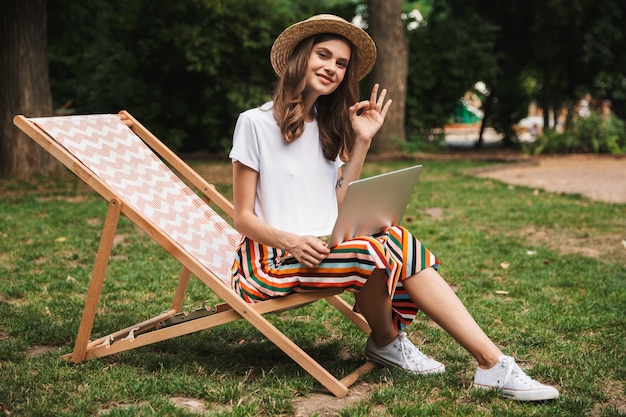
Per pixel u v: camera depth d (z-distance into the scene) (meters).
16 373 2.95
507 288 4.62
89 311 3.07
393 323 3.13
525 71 19.88
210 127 14.86
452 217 7.58
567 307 4.17
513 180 11.62
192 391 2.83
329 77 2.89
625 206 8.43
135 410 2.60
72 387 2.82
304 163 2.94
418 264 2.88
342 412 2.65
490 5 18.52
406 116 17.14
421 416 2.63
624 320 3.91
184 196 3.46
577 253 5.76
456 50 16.73
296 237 2.76
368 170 12.78
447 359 3.32
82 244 5.79
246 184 2.89
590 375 3.07
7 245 5.72
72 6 13.09
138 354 3.25
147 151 3.50
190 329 3.02
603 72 19.27
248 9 14.16
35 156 10.65
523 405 2.75
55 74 16.12
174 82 14.73
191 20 14.30
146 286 4.58
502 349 3.48
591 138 16.80
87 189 9.51
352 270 2.77
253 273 2.97
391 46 15.41
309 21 2.83
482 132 19.78
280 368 3.10
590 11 17.62
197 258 3.09
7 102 10.49
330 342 3.56
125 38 14.37
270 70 14.77
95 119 3.35
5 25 10.47
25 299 4.26
